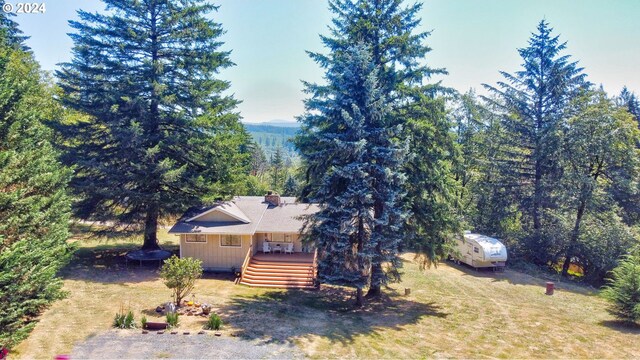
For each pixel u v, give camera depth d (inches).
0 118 473.1
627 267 665.0
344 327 581.0
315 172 699.4
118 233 868.6
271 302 682.8
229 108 965.8
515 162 1216.2
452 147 716.7
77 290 651.5
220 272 876.0
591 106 1085.1
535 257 1116.5
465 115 1364.4
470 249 1035.9
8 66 534.6
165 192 866.1
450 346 534.0
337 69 687.1
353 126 622.2
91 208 853.8
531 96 1218.0
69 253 531.8
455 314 682.2
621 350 535.2
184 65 880.3
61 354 414.3
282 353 461.4
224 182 938.1
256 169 3056.1
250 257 885.2
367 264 668.7
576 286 922.7
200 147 889.5
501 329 609.6
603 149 1031.6
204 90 909.2
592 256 993.5
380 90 652.7
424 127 671.1
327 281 664.4
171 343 461.4
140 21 855.1
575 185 1053.8
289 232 872.3
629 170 1062.4
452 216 732.0
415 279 922.7
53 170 535.5
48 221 498.9
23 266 417.1
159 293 661.9
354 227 653.9
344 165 663.8
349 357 470.3
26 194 488.4
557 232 1065.5
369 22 691.4
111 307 575.5
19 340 393.7
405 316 659.4
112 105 818.8
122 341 458.6
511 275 991.6
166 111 899.4
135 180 816.9
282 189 2322.8
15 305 400.5
